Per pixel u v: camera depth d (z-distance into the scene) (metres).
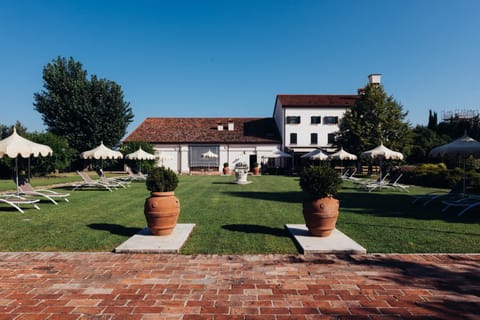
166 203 6.23
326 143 40.94
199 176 31.14
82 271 4.54
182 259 5.09
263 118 46.56
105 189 17.25
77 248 5.75
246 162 40.47
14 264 4.84
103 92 37.28
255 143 40.44
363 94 31.34
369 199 13.08
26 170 26.47
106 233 6.90
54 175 30.61
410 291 3.88
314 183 6.18
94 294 3.77
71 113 36.25
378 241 6.21
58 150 27.39
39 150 11.19
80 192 15.70
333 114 41.00
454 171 18.55
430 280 4.22
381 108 29.86
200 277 4.31
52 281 4.17
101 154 18.06
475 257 5.21
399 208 10.58
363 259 5.10
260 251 5.55
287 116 40.75
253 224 7.83
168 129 42.53
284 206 10.90
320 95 45.09
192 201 12.19
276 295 3.76
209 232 6.95
